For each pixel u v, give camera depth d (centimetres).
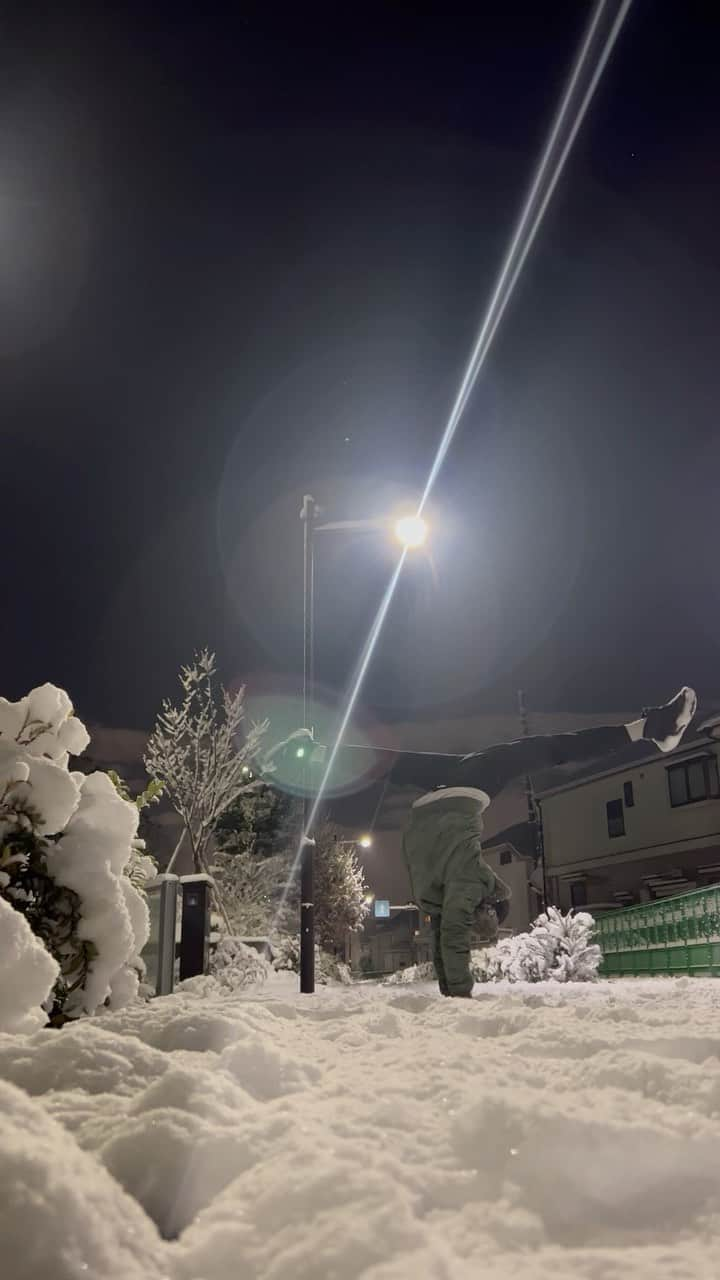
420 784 702
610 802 3503
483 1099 176
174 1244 132
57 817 402
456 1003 447
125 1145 159
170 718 1416
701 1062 255
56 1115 183
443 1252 124
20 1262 113
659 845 3266
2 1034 248
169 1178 153
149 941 708
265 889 2000
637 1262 133
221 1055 224
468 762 703
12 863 388
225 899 1817
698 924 1658
